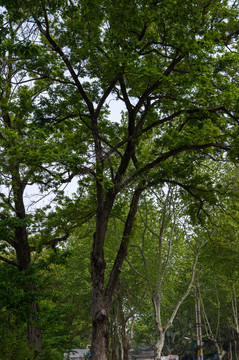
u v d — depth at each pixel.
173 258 38.84
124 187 18.89
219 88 18.11
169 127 20.62
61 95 20.48
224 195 23.53
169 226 34.66
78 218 23.34
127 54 16.45
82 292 40.38
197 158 21.84
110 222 34.78
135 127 19.61
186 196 23.91
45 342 21.95
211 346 70.69
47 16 17.06
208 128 18.39
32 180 17.75
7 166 18.12
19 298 17.66
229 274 29.47
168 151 20.58
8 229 17.92
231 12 18.22
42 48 19.11
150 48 18.64
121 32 16.30
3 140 16.89
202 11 17.77
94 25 17.05
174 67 19.45
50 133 19.58
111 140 22.27
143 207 31.80
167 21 17.61
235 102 17.34
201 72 16.97
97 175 17.27
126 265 38.47
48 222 22.75
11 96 21.09
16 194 22.52
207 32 17.17
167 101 19.27
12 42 16.33
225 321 61.31
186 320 67.62
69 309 31.70
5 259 22.48
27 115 19.84
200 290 49.53
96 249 17.83
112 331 44.53
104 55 18.28
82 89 19.02
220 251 28.09
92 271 17.83
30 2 13.32
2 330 18.83
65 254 19.45
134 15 15.94
